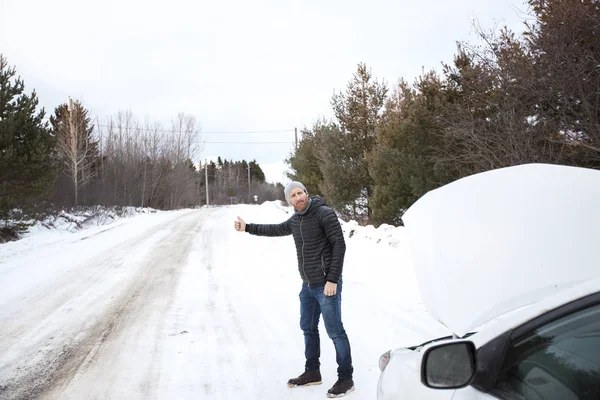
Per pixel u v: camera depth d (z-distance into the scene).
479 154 9.87
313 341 3.92
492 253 2.03
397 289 6.92
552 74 8.32
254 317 6.04
